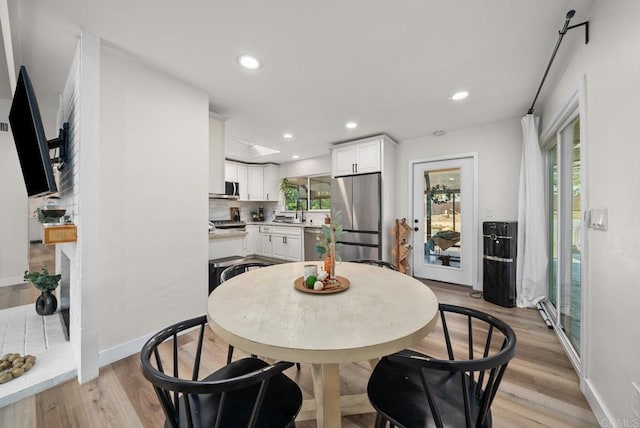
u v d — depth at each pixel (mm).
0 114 3346
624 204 1177
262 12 1498
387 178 3930
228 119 3176
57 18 1527
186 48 1825
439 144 3787
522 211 2947
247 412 908
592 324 1464
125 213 1919
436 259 3895
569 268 2186
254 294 1265
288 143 4332
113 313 1868
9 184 3424
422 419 872
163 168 2135
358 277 1563
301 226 5066
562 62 1977
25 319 2469
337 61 1989
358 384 1667
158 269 2113
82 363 1660
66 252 2203
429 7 1469
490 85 2367
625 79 1172
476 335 2281
